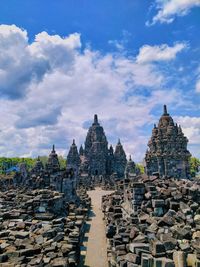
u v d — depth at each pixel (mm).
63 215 25188
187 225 17062
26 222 18750
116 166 101688
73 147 97562
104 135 103562
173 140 61688
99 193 58188
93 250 18828
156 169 61438
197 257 11852
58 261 12070
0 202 26906
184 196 21094
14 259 12250
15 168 115188
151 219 18531
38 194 27641
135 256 12445
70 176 37969
